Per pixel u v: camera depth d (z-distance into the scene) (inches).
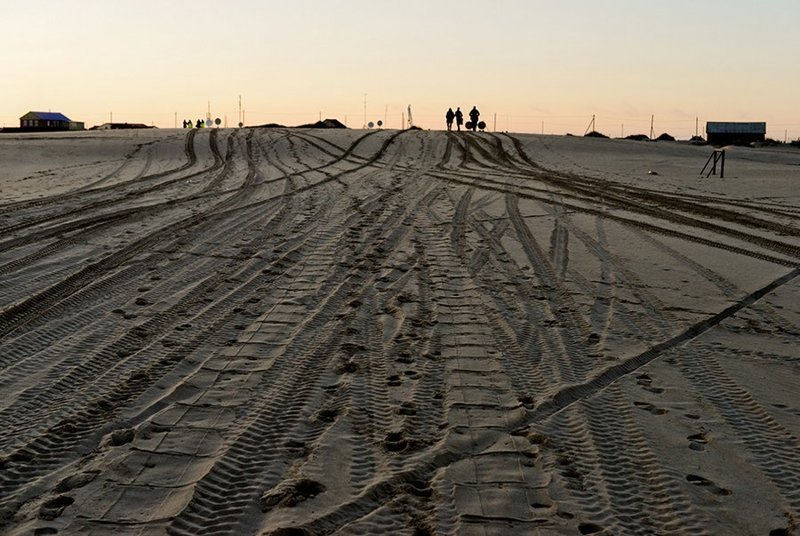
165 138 1695.4
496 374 292.5
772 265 499.2
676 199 855.7
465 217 708.0
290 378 284.7
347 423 243.8
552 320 370.6
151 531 179.5
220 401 261.0
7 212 698.8
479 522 185.9
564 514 190.1
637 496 199.9
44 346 316.8
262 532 179.9
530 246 566.6
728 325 364.8
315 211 732.0
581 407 260.1
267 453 222.1
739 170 1258.6
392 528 183.3
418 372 294.0
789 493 201.5
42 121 3041.3
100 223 640.4
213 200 815.7
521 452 225.3
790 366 305.1
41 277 438.0
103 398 261.4
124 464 212.8
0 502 191.9
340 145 1628.9
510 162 1402.6
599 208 776.3
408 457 220.7
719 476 210.8
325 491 200.2
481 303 400.2
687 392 275.4
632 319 373.1
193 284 429.4
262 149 1536.7
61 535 177.5
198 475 206.8
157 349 315.6
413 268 485.4
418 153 1530.5
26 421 241.4
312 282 440.5
